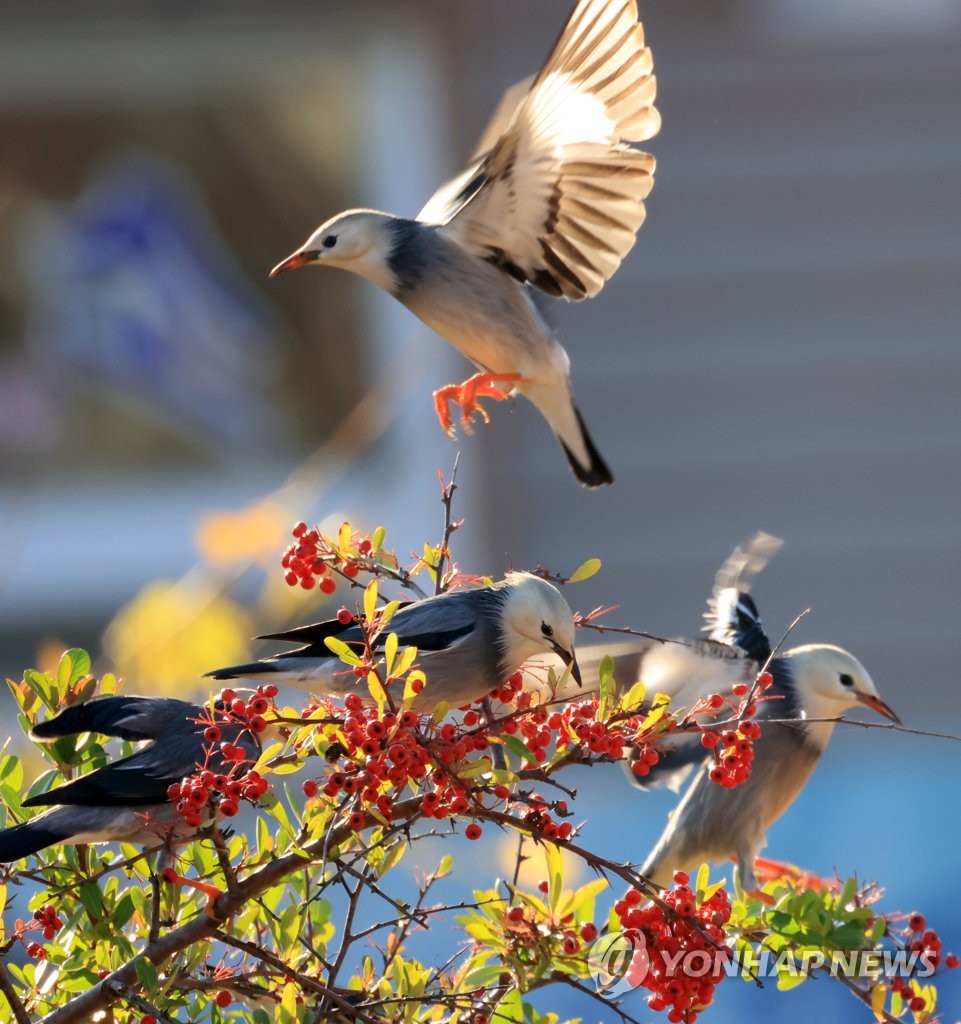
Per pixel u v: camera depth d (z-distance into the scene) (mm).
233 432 14805
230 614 10164
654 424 14852
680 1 14992
